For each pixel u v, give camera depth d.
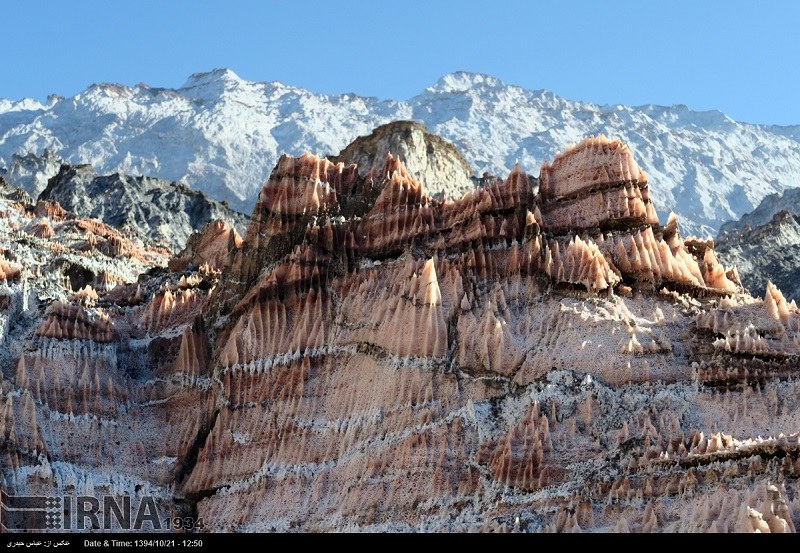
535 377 72.00
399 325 76.94
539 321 75.06
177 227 187.25
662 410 68.31
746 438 65.62
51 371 82.31
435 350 75.31
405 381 74.81
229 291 87.69
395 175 85.44
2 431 77.19
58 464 78.19
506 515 66.12
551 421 69.19
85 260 115.44
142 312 92.44
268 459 78.12
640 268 76.69
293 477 76.25
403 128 148.62
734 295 77.75
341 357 79.94
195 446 81.81
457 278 78.31
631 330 72.19
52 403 80.94
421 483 70.50
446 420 72.25
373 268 82.75
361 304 81.00
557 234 79.81
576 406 69.69
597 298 75.06
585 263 76.06
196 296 92.06
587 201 80.12
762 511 57.25
